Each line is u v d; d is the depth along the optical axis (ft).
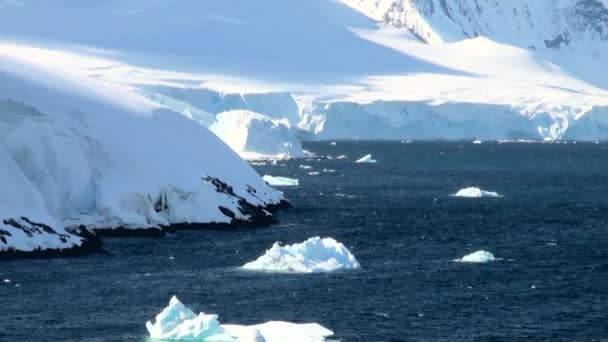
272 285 593.83
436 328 510.17
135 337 484.74
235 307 543.80
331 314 531.91
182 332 480.23
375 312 537.24
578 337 499.92
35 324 505.66
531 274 641.40
